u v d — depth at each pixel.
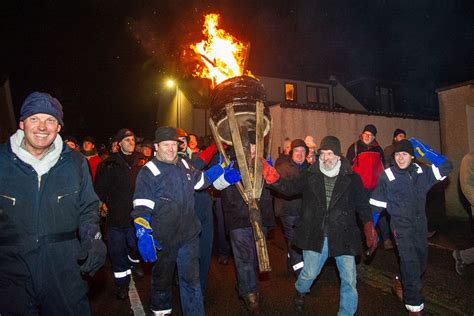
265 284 5.36
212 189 5.94
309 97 24.20
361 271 5.68
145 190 3.39
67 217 2.62
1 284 2.42
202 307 3.51
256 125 4.09
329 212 3.76
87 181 2.83
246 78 4.32
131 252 5.57
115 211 4.87
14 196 2.44
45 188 2.54
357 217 6.80
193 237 3.58
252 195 3.97
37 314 2.55
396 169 4.00
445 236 7.33
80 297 2.65
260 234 3.79
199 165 4.91
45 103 2.52
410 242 3.90
